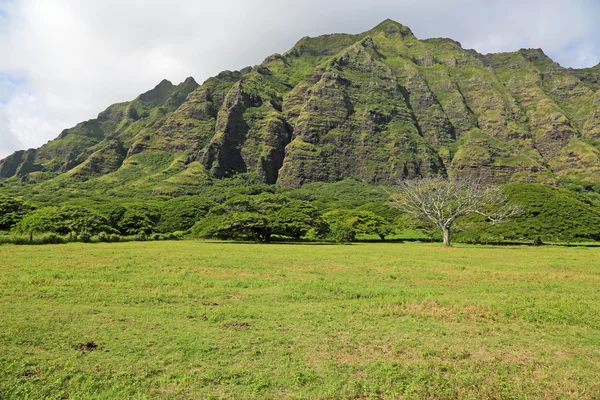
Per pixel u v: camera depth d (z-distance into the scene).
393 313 13.48
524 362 9.42
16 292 15.58
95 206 79.25
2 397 7.24
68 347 9.71
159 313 12.97
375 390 7.82
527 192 62.75
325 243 62.59
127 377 8.09
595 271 25.75
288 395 7.56
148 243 54.75
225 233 62.41
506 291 18.09
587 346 10.61
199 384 7.90
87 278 19.55
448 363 9.20
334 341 10.52
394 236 85.69
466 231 62.34
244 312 13.14
